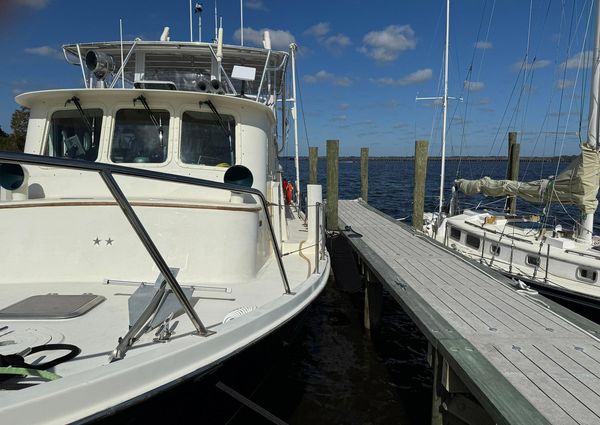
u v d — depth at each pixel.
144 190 4.07
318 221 4.61
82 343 2.38
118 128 4.23
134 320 2.43
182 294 2.36
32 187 4.12
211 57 6.24
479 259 9.05
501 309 4.94
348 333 7.69
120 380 1.94
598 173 8.18
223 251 3.59
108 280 3.34
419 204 12.45
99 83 5.10
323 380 5.96
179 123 4.24
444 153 13.77
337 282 9.99
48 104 4.32
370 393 5.63
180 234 3.51
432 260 7.36
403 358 6.70
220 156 4.39
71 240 3.46
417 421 5.02
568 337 4.17
